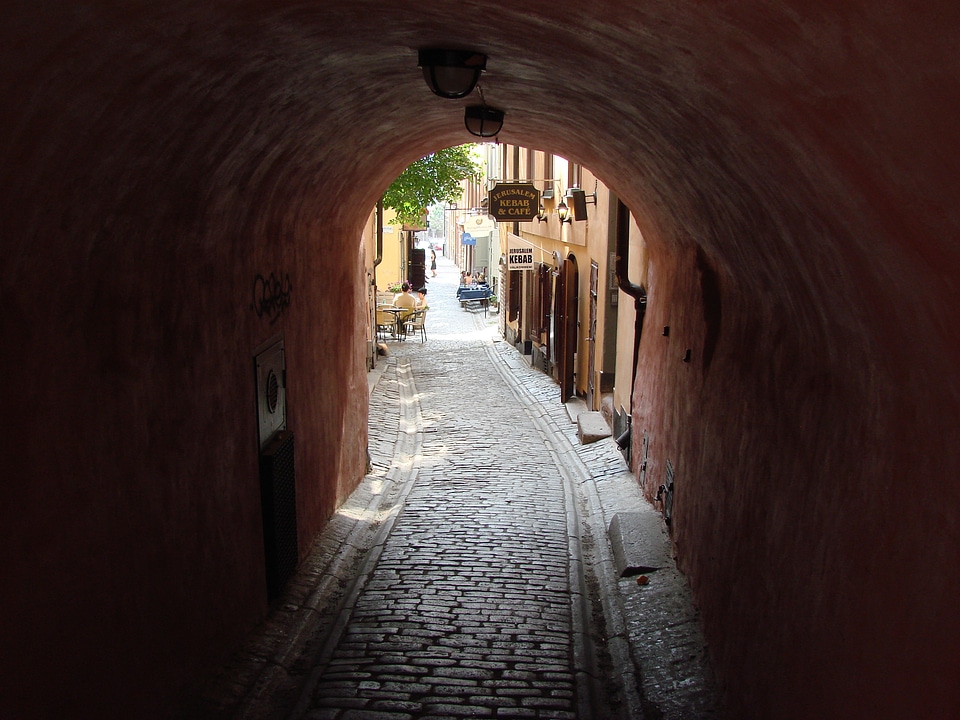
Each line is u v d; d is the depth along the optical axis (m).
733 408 5.37
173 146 3.87
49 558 3.15
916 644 2.51
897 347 2.77
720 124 3.42
